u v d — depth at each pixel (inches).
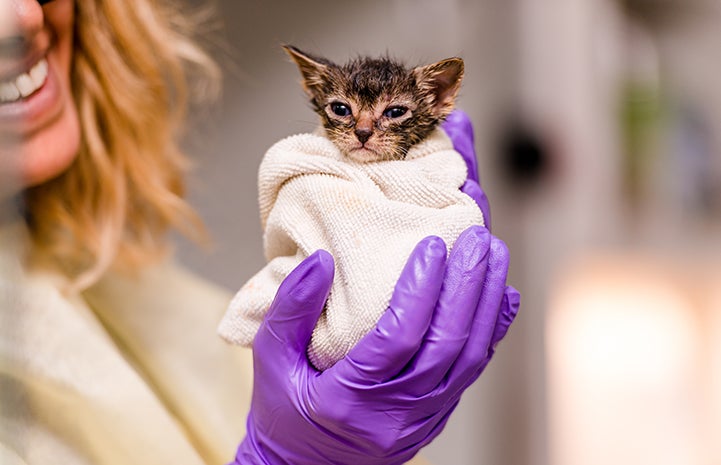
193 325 24.3
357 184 17.2
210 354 24.0
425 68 18.0
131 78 24.6
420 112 18.0
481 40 40.7
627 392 43.1
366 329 17.1
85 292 23.8
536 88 41.7
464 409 41.5
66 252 23.5
